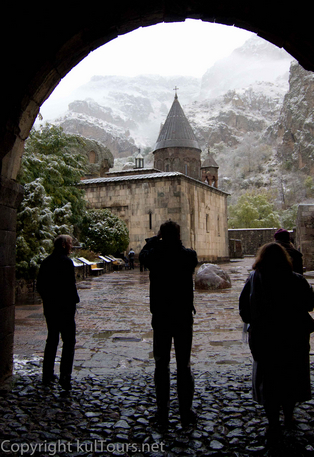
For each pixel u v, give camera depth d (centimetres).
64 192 2095
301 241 2147
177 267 384
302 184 13362
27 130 518
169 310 378
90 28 482
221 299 1211
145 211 2989
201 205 3375
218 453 315
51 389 461
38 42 461
